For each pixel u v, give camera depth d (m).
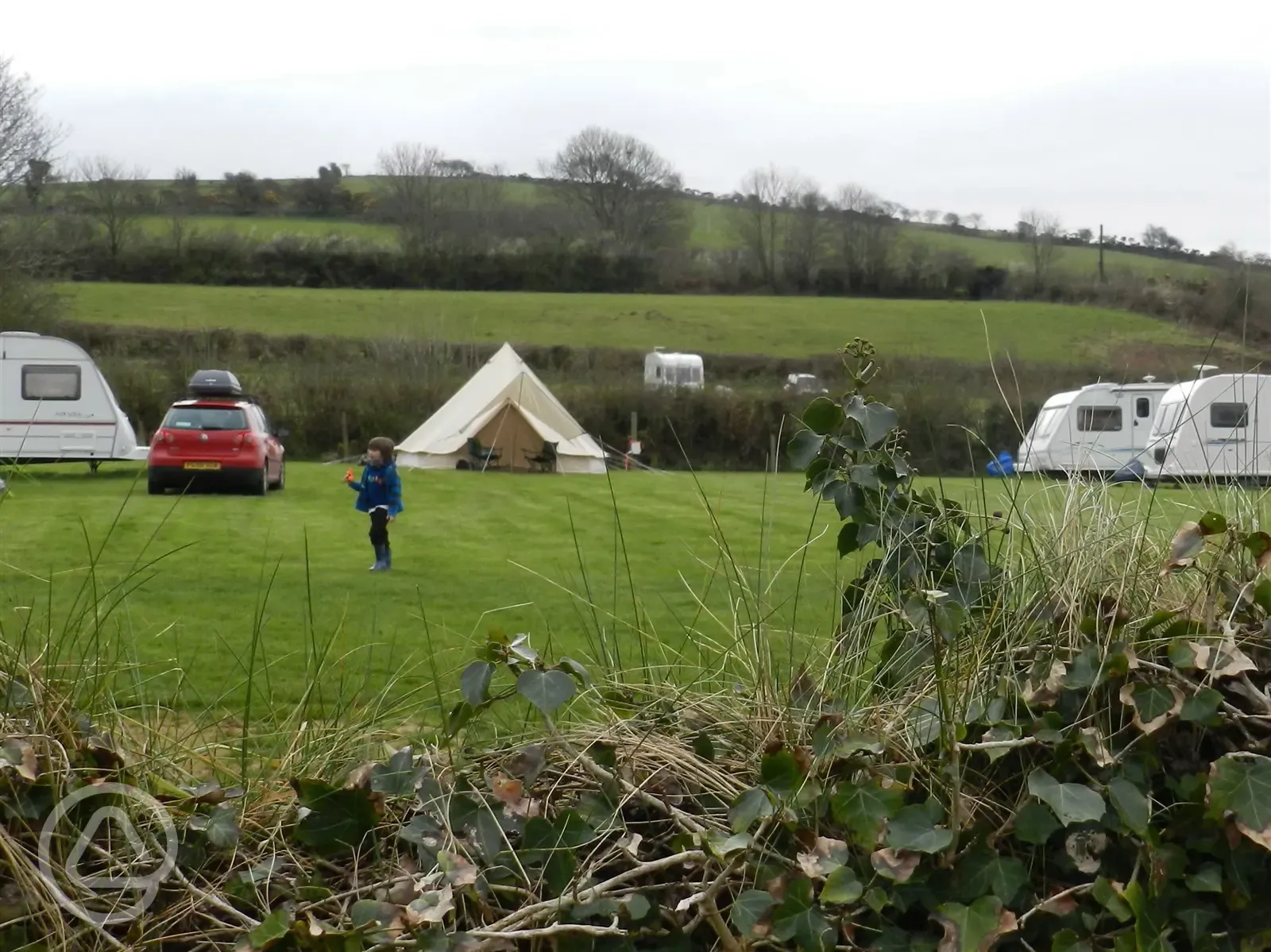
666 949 2.53
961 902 2.52
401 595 8.60
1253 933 2.57
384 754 3.16
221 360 34.19
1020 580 3.22
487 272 59.16
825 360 45.38
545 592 8.70
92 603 4.01
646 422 31.67
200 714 3.69
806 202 59.50
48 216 36.84
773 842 2.66
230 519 14.72
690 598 7.71
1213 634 2.86
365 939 2.43
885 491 3.38
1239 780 2.51
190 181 66.94
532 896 2.57
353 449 31.03
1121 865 2.62
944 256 56.75
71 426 21.88
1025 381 20.88
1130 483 3.60
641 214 62.31
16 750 2.62
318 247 58.25
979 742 2.78
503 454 25.70
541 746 2.95
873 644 3.40
